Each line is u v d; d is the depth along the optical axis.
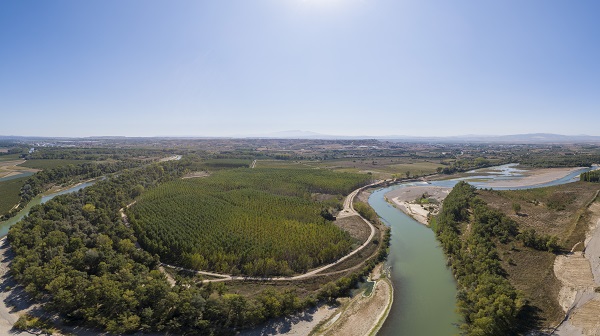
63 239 117.81
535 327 75.69
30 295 92.25
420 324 83.69
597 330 72.62
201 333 79.06
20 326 79.06
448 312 88.31
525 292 87.88
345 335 80.50
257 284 101.25
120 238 126.69
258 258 111.06
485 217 133.12
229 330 81.00
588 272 94.81
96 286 85.38
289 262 112.06
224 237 124.62
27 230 125.06
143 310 81.62
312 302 92.06
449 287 101.38
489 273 93.38
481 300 79.31
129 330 78.44
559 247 109.50
